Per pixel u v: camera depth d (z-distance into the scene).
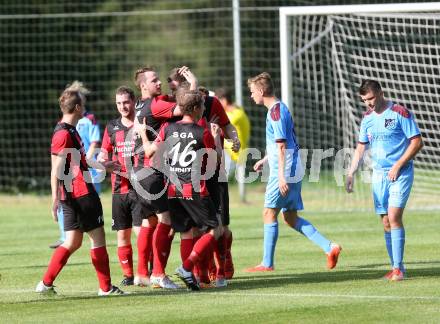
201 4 90.19
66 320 23.81
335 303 25.36
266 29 84.44
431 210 53.25
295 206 32.78
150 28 89.19
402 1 76.19
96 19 86.19
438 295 26.38
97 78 85.56
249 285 29.52
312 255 37.25
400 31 54.81
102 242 27.72
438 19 48.44
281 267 34.00
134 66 87.44
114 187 30.61
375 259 35.47
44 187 81.88
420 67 52.16
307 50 55.75
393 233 29.66
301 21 54.69
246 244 41.56
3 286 30.34
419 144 29.36
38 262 36.72
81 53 85.62
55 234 47.47
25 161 83.19
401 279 29.58
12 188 80.00
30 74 84.19
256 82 32.69
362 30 53.59
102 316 24.25
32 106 84.06
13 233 48.38
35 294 28.38
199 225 28.25
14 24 83.69
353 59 54.59
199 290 28.55
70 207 27.34
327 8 43.75
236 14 61.28
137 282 30.03
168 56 89.50
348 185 31.27
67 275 32.84
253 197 67.81
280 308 24.80
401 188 29.50
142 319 23.69
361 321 22.77
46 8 84.19
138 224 30.38
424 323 22.41
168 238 29.36
